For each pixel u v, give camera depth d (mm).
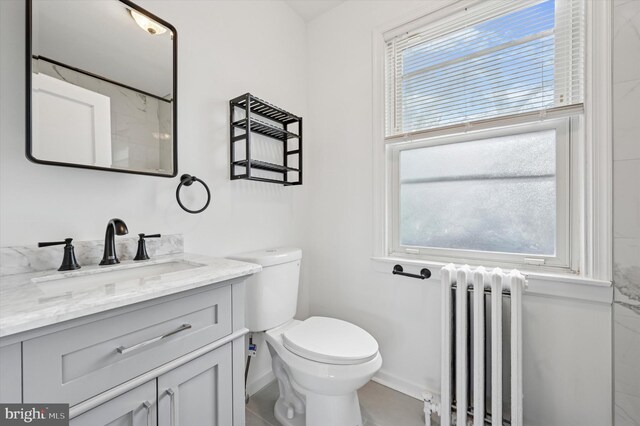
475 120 1364
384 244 1667
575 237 1197
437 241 1554
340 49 1831
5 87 835
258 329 1376
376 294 1687
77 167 924
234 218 1501
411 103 1592
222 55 1443
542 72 1242
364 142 1731
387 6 1635
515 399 1115
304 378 1133
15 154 845
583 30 1139
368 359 1106
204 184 1257
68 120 906
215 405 870
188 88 1294
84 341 589
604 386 1093
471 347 1306
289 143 1867
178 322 763
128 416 665
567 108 1148
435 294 1479
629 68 1037
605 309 1094
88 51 958
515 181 1342
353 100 1774
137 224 1117
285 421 1318
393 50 1649
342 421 1167
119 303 621
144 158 1096
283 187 1817
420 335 1529
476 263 1427
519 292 1123
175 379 755
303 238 1961
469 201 1459
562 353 1174
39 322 510
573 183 1201
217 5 1422
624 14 1042
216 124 1411
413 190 1629
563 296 1159
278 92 1773
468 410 1285
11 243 832
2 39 832
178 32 1256
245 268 933
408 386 1562
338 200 1846
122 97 1038
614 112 1064
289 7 1862
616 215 1066
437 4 1467
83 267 913
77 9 938
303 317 1942
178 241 1239
